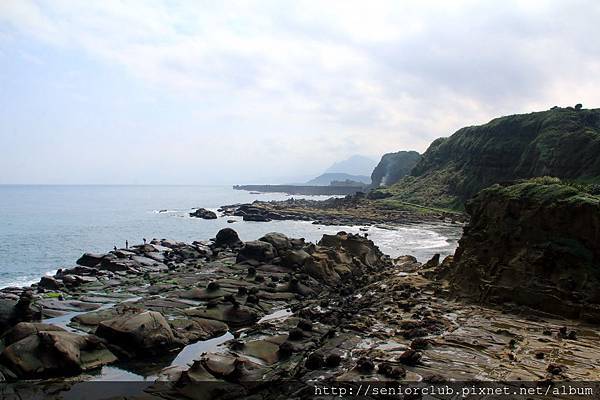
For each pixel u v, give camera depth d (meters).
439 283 36.00
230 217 130.38
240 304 31.31
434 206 148.12
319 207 150.00
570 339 23.22
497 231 32.75
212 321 27.91
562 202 29.34
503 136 147.75
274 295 35.44
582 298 26.45
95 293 34.94
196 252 54.44
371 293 36.19
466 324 26.03
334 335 24.84
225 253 54.66
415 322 26.34
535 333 24.30
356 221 116.31
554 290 27.45
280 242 49.75
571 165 110.44
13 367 19.52
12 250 63.88
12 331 22.39
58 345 20.19
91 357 21.28
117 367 21.25
